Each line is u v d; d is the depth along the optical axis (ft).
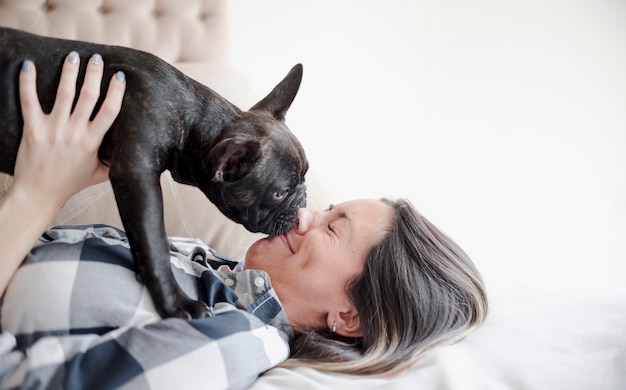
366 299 4.85
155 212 4.01
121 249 4.20
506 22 10.36
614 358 4.24
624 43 9.56
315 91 11.31
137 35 9.77
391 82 11.24
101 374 3.43
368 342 4.75
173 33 9.93
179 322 3.76
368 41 11.23
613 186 9.61
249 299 4.77
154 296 3.92
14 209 3.91
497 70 10.48
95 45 4.54
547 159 10.15
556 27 10.02
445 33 10.82
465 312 5.00
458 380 4.00
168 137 4.34
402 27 11.12
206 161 4.53
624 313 4.94
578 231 9.58
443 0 10.78
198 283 4.59
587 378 4.01
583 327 4.70
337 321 4.98
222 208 4.95
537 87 10.20
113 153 4.13
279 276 4.99
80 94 4.18
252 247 5.25
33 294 3.70
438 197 10.73
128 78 4.34
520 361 4.25
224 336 3.84
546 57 10.11
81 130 4.11
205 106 4.69
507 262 9.36
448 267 5.11
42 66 4.32
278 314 4.76
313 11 11.18
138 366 3.47
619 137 9.62
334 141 11.32
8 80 4.26
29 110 4.09
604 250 9.23
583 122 9.90
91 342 3.60
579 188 9.82
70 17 9.38
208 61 10.05
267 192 4.79
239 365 3.86
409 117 11.22
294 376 4.12
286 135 4.97
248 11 11.06
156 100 4.32
